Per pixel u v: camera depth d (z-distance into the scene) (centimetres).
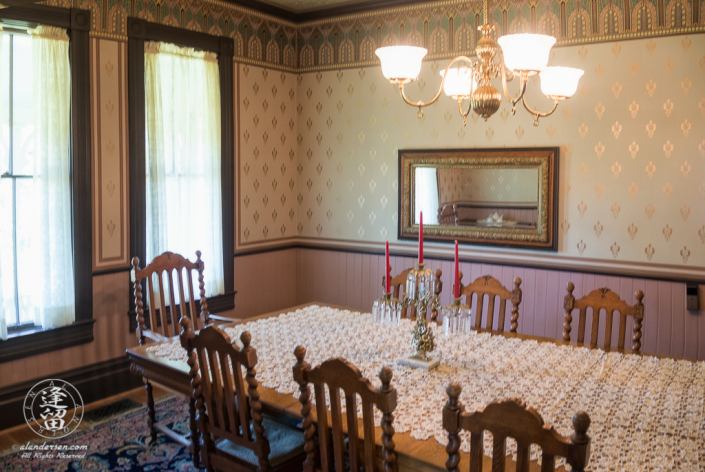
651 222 372
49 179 349
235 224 468
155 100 396
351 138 489
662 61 363
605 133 383
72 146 357
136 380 400
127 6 380
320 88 503
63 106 351
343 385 167
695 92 355
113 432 330
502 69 222
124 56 379
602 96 383
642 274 376
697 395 207
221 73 445
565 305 290
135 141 386
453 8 432
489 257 430
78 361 371
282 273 518
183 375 239
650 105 368
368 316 319
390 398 158
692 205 360
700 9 350
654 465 158
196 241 436
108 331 384
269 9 479
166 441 319
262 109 485
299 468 221
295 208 526
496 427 138
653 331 376
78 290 366
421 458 162
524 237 413
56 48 346
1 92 328
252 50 472
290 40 507
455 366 237
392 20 461
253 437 230
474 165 427
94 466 291
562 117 396
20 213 350
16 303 352
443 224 447
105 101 371
